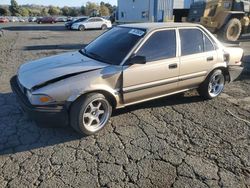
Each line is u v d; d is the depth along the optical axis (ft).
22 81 13.08
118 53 14.29
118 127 14.28
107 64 13.74
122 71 13.55
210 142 13.01
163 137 13.39
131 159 11.62
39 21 153.69
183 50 15.88
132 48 14.11
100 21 94.32
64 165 11.17
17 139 13.03
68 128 14.08
